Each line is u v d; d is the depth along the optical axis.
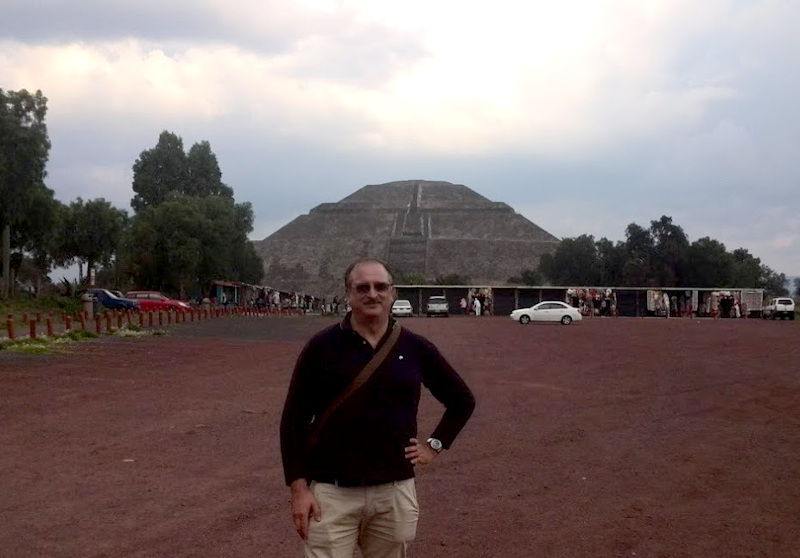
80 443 11.02
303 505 4.43
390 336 4.56
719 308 81.31
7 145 50.69
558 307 58.41
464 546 7.07
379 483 4.46
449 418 4.72
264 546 6.94
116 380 18.08
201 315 55.16
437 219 167.25
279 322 54.53
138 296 59.66
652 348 30.80
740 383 19.11
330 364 4.46
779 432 12.70
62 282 71.56
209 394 16.11
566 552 6.95
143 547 6.86
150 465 9.81
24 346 24.70
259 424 12.71
